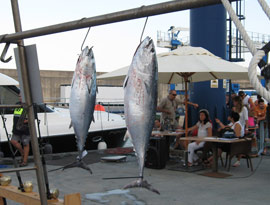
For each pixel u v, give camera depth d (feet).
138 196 17.25
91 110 8.18
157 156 23.84
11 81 30.40
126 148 34.30
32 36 9.09
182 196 17.22
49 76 131.03
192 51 23.89
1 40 9.67
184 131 26.73
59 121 34.04
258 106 30.63
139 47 7.10
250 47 5.17
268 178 21.16
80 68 8.13
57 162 27.25
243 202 16.17
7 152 31.24
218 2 6.14
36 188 18.81
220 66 22.06
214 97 33.68
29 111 9.87
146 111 6.96
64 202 9.32
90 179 21.12
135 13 7.11
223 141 21.52
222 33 34.63
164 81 31.65
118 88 103.09
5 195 11.76
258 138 33.12
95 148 36.78
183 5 6.50
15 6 9.67
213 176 21.70
